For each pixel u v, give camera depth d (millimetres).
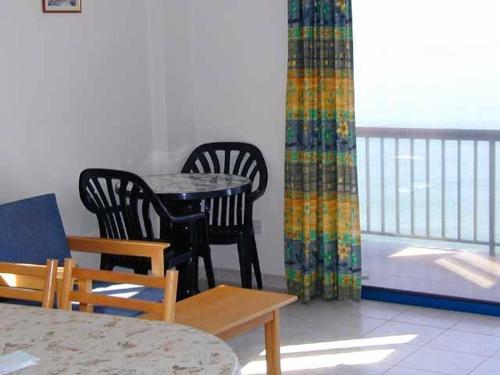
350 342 4336
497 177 5828
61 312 2285
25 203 3953
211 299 3326
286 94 4961
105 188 5117
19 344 2025
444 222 6129
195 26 5500
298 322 4668
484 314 4727
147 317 2820
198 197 4504
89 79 5020
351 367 3992
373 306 4938
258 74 5316
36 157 4711
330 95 4859
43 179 4758
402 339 4363
